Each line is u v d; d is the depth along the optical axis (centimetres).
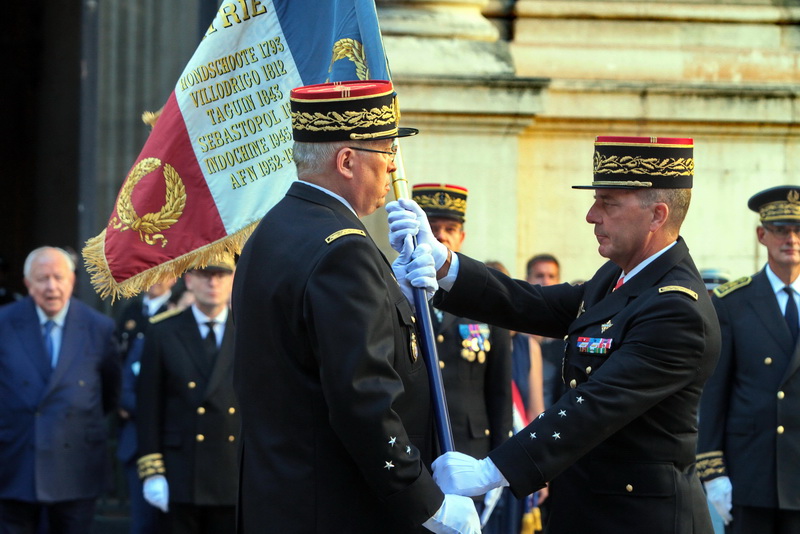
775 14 2967
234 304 1243
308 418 1176
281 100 1479
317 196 1221
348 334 1133
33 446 2411
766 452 2000
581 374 1316
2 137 5244
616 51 2898
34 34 5203
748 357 2028
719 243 2908
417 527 1170
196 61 1493
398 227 1354
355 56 1427
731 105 2878
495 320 1438
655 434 1293
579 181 2858
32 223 5228
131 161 3325
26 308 2488
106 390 2538
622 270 1373
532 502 2262
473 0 2836
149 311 2983
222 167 1486
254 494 1188
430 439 1262
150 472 2244
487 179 2770
